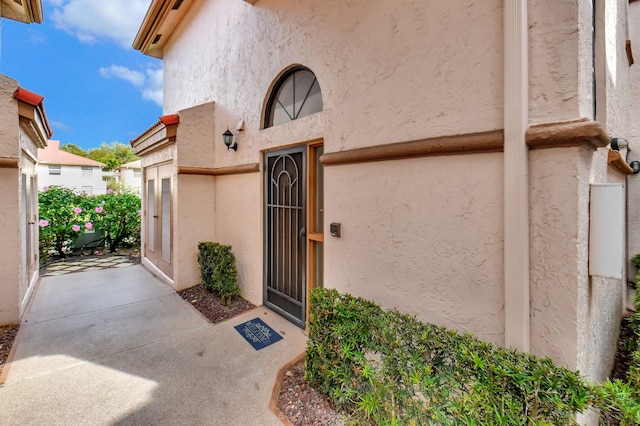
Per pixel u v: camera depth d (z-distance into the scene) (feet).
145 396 8.50
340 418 7.54
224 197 17.72
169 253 18.89
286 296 13.51
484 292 6.93
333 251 10.78
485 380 5.35
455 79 7.28
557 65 5.89
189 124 17.56
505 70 6.36
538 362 5.57
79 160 92.58
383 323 7.29
